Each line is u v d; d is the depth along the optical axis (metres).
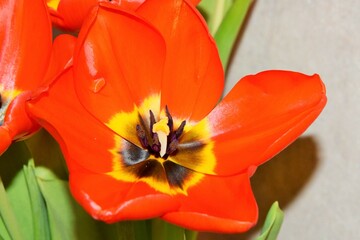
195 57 0.37
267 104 0.37
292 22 0.47
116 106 0.38
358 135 0.45
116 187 0.35
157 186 0.37
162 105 0.38
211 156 0.38
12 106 0.34
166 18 0.37
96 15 0.35
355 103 0.45
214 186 0.37
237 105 0.38
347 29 0.44
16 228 0.38
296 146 0.48
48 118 0.34
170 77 0.38
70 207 0.40
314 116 0.35
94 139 0.37
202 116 0.38
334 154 0.46
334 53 0.45
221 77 0.37
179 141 0.38
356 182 0.46
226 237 0.54
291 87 0.36
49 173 0.40
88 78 0.36
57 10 0.38
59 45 0.36
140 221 0.40
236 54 0.50
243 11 0.43
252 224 0.33
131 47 0.37
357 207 0.46
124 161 0.37
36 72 0.38
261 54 0.49
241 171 0.36
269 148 0.35
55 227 0.40
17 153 0.41
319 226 0.48
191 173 0.37
